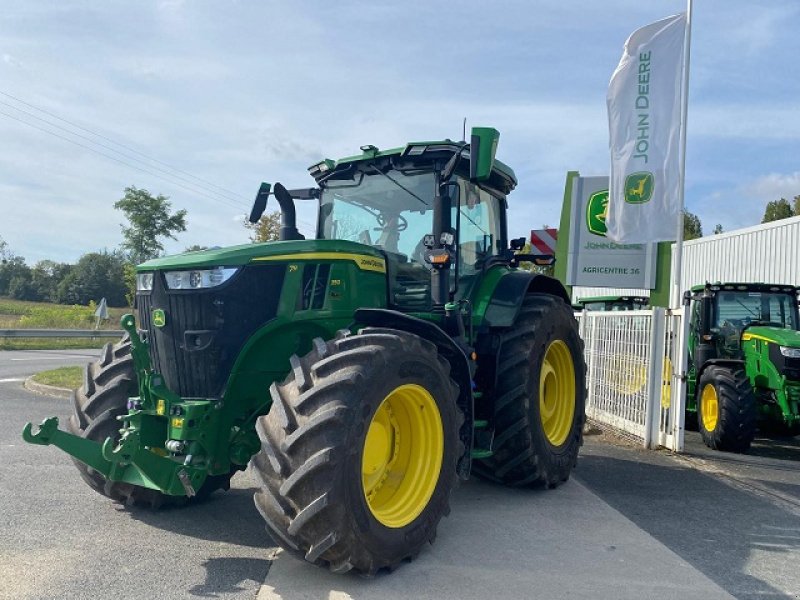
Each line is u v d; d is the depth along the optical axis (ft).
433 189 17.35
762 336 27.99
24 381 40.14
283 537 11.31
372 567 11.73
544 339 18.62
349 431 11.28
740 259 49.26
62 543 13.52
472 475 20.20
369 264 15.65
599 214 36.78
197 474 12.87
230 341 13.33
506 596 11.49
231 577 11.98
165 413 13.15
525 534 14.87
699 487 19.85
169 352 13.71
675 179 29.30
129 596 11.05
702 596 11.78
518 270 20.35
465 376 14.90
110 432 14.60
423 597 11.35
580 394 20.83
